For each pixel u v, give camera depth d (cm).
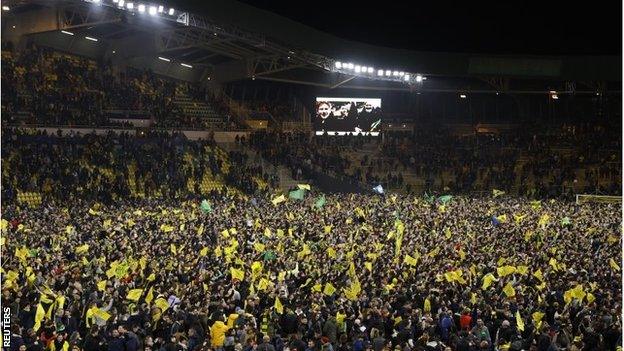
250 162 7081
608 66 8012
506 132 8388
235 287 2370
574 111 8812
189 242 3331
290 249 3212
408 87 8675
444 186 7294
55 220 3969
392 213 4766
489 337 1964
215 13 6047
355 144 7888
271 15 6644
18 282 2359
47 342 1811
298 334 1855
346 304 2144
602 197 6381
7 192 4888
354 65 7656
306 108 8781
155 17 5959
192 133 7162
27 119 5950
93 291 2212
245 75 7950
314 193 6625
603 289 2480
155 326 1961
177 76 8156
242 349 1747
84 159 5741
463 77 8394
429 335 1911
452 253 3117
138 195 5694
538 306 2217
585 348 1927
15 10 6469
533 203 5575
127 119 6812
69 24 6275
